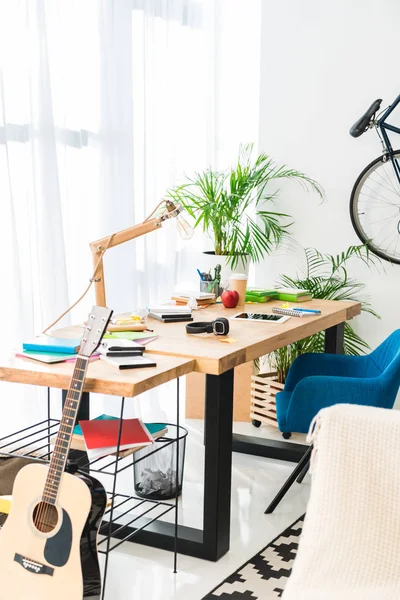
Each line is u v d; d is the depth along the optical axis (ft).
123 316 11.18
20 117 11.68
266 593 8.20
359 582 5.49
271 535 9.70
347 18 15.20
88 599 6.79
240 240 15.89
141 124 15.05
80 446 8.29
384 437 5.66
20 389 12.03
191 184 15.74
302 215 16.08
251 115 17.25
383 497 5.59
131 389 7.43
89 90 13.50
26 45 11.64
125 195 14.52
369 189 15.28
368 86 15.17
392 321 15.44
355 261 15.62
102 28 13.53
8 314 11.64
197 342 9.46
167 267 16.58
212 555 8.92
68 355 8.57
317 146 15.76
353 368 11.82
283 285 16.39
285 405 10.84
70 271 13.23
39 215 12.22
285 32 15.78
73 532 6.78
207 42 16.98
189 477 11.73
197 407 14.98
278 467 12.30
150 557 9.00
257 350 9.49
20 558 7.00
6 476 9.46
